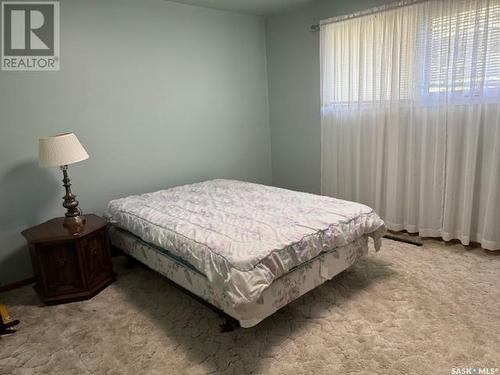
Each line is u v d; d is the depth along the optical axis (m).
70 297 2.42
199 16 3.64
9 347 1.96
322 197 2.80
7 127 2.62
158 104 3.43
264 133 4.46
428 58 2.87
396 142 3.16
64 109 2.87
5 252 2.69
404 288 2.32
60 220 2.72
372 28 3.18
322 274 2.16
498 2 2.47
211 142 3.93
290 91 4.13
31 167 2.75
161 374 1.69
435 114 2.92
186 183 3.77
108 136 3.14
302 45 3.87
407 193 3.21
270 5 3.69
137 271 2.90
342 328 1.96
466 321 1.94
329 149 3.74
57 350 1.92
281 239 1.93
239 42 4.03
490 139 2.68
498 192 2.67
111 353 1.87
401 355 1.72
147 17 3.25
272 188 3.23
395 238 3.18
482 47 2.57
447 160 2.89
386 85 3.15
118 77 3.13
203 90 3.77
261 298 1.79
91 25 2.93
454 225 2.98
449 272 2.50
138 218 2.58
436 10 2.75
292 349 1.81
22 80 2.66
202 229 2.17
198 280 2.01
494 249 2.76
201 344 1.90
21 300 2.50
